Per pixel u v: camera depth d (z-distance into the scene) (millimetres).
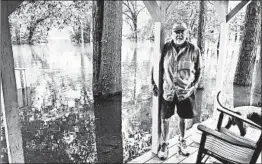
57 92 3840
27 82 3533
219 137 1809
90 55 4352
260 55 4145
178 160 2576
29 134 3303
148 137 3697
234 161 1829
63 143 3289
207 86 4766
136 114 4219
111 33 4492
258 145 1732
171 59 2482
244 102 4266
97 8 4387
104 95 4359
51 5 3838
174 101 2553
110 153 3164
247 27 4281
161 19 2365
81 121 3760
